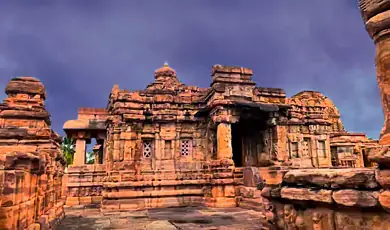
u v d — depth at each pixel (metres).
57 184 14.48
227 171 19.25
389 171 4.41
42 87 13.48
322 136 24.11
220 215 15.29
